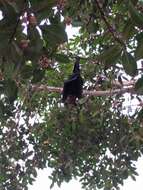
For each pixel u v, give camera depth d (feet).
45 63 14.16
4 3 10.90
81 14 17.60
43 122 30.86
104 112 28.96
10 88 14.10
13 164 30.50
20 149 30.53
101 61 12.99
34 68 14.03
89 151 30.30
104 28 18.84
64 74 29.09
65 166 30.50
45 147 30.76
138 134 27.35
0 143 30.42
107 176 30.63
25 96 27.09
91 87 28.27
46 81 29.27
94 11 16.47
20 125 30.40
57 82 29.45
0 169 30.48
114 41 13.66
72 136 30.12
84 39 26.84
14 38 11.47
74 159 30.78
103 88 28.09
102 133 29.53
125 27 12.50
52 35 11.68
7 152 30.40
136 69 12.77
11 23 11.14
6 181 30.50
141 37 12.17
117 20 17.30
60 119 30.01
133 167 29.68
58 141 30.55
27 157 30.55
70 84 17.28
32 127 30.63
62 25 11.63
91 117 29.14
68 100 17.38
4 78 13.93
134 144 28.50
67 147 30.48
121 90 26.89
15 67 12.30
